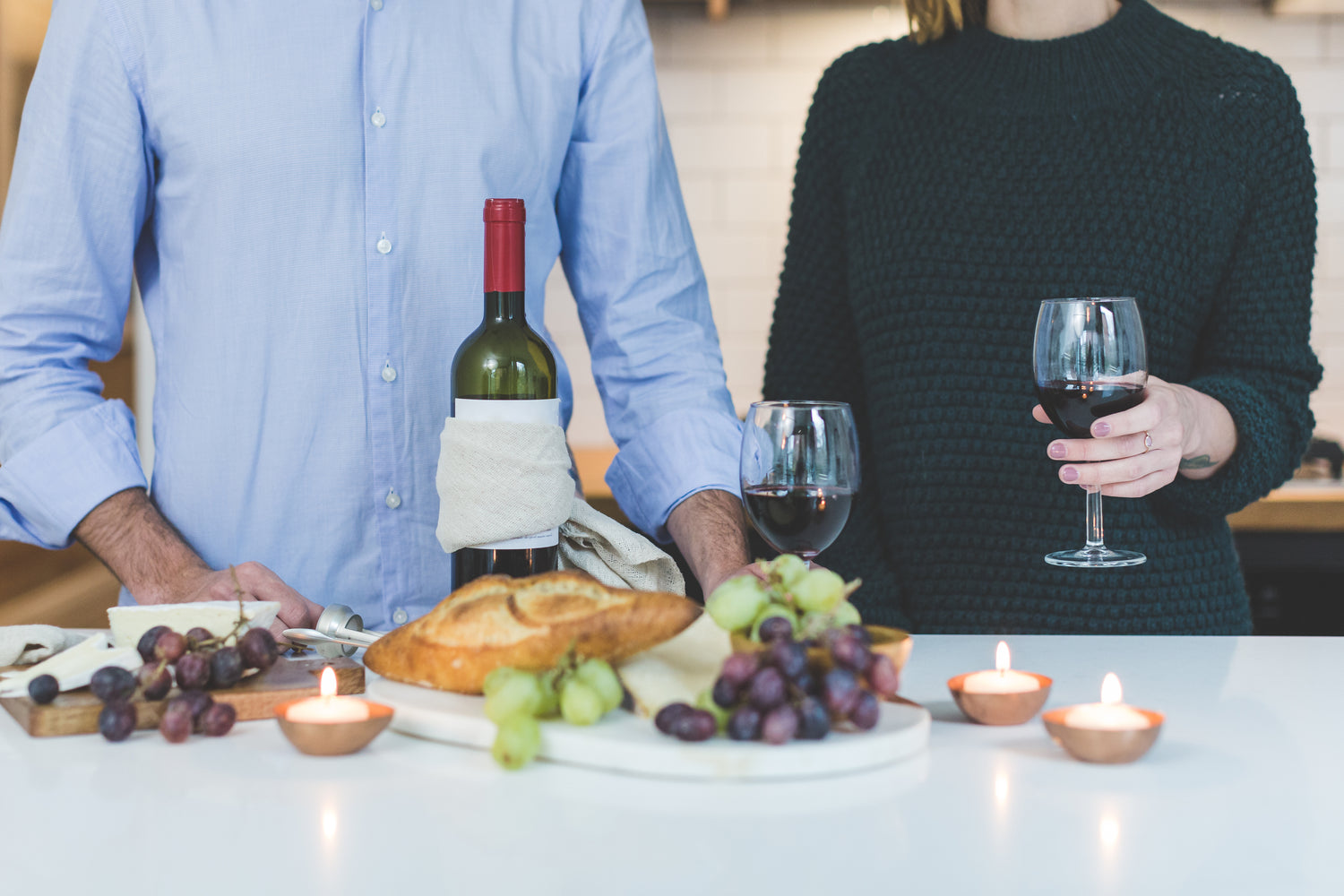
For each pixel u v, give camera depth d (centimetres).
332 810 63
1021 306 139
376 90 123
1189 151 136
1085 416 116
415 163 125
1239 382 131
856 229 149
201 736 78
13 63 235
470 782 67
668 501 120
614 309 132
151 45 119
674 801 64
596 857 56
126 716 76
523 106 129
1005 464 140
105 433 117
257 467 125
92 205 120
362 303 124
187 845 58
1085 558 116
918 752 73
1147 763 71
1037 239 139
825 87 155
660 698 73
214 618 91
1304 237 137
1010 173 141
